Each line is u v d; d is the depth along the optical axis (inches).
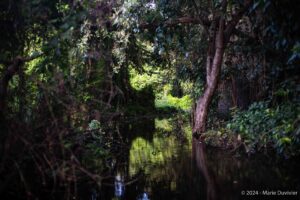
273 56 287.1
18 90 212.7
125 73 516.7
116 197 188.5
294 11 213.3
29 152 182.1
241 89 362.6
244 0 286.8
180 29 355.6
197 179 217.0
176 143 340.2
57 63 221.8
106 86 312.0
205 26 348.8
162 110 718.5
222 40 321.1
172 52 411.8
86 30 273.4
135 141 357.7
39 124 192.9
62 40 208.2
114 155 279.7
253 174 219.6
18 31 205.6
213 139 319.0
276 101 284.7
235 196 183.8
